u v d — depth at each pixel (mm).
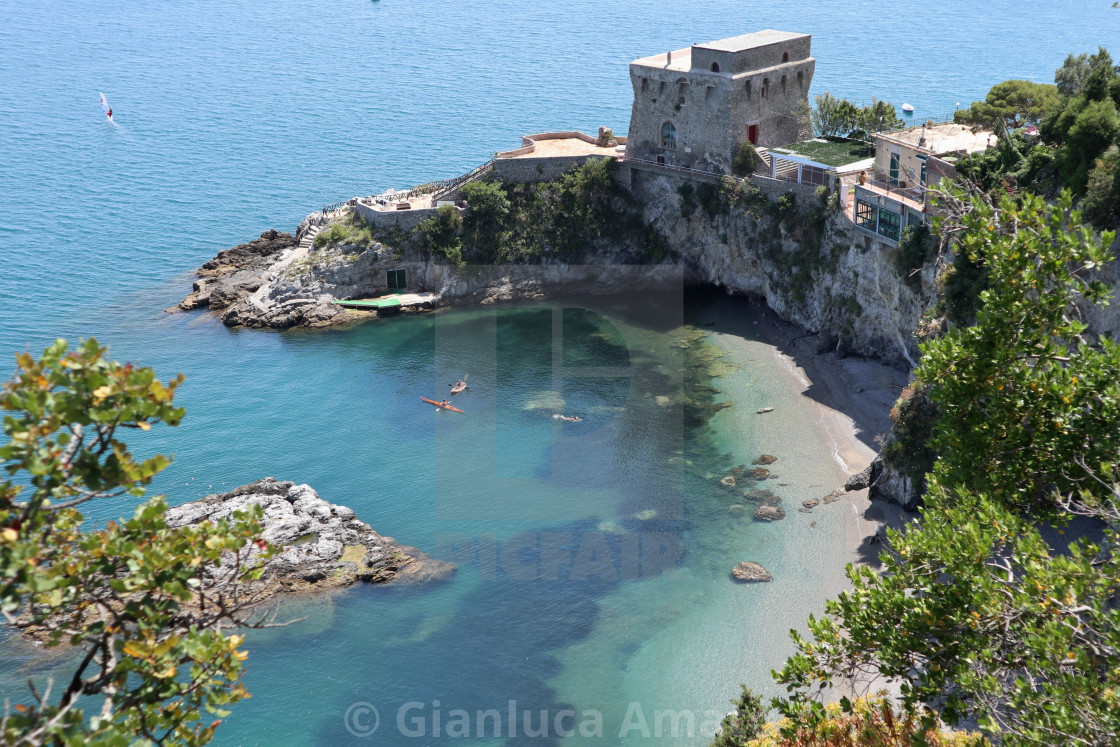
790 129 102250
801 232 90562
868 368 83812
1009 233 29547
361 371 89500
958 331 30406
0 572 14562
